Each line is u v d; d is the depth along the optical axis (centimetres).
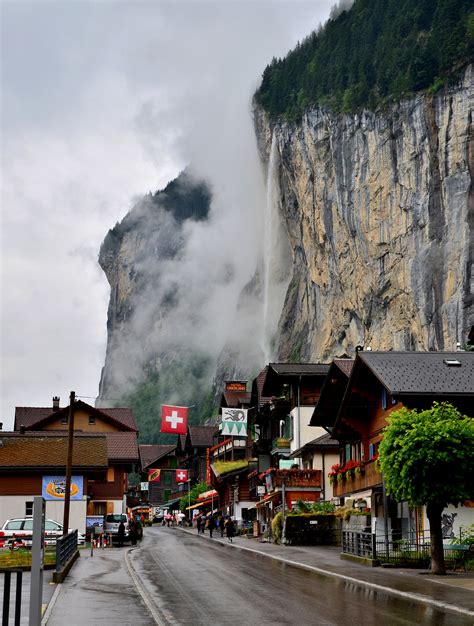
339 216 13975
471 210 11706
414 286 12281
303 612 2061
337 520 4969
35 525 1573
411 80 12675
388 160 12938
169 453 13662
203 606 2194
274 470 5856
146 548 4994
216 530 7594
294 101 15788
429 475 2897
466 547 3247
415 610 2080
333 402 4962
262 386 7938
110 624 1895
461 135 11931
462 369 3753
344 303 14088
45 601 2289
